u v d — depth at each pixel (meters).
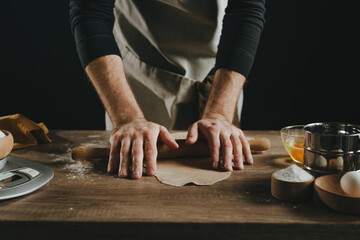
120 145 0.85
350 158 0.73
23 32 2.63
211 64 1.32
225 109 0.98
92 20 1.02
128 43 1.29
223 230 0.60
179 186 0.74
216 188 0.73
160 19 1.22
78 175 0.80
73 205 0.65
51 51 2.68
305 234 0.60
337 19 2.46
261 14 1.09
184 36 1.25
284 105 2.70
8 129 1.01
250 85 2.68
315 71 2.59
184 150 0.89
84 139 1.09
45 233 0.61
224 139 0.86
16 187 0.69
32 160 0.90
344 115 2.62
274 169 0.83
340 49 2.50
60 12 2.59
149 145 0.82
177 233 0.60
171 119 1.36
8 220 0.60
